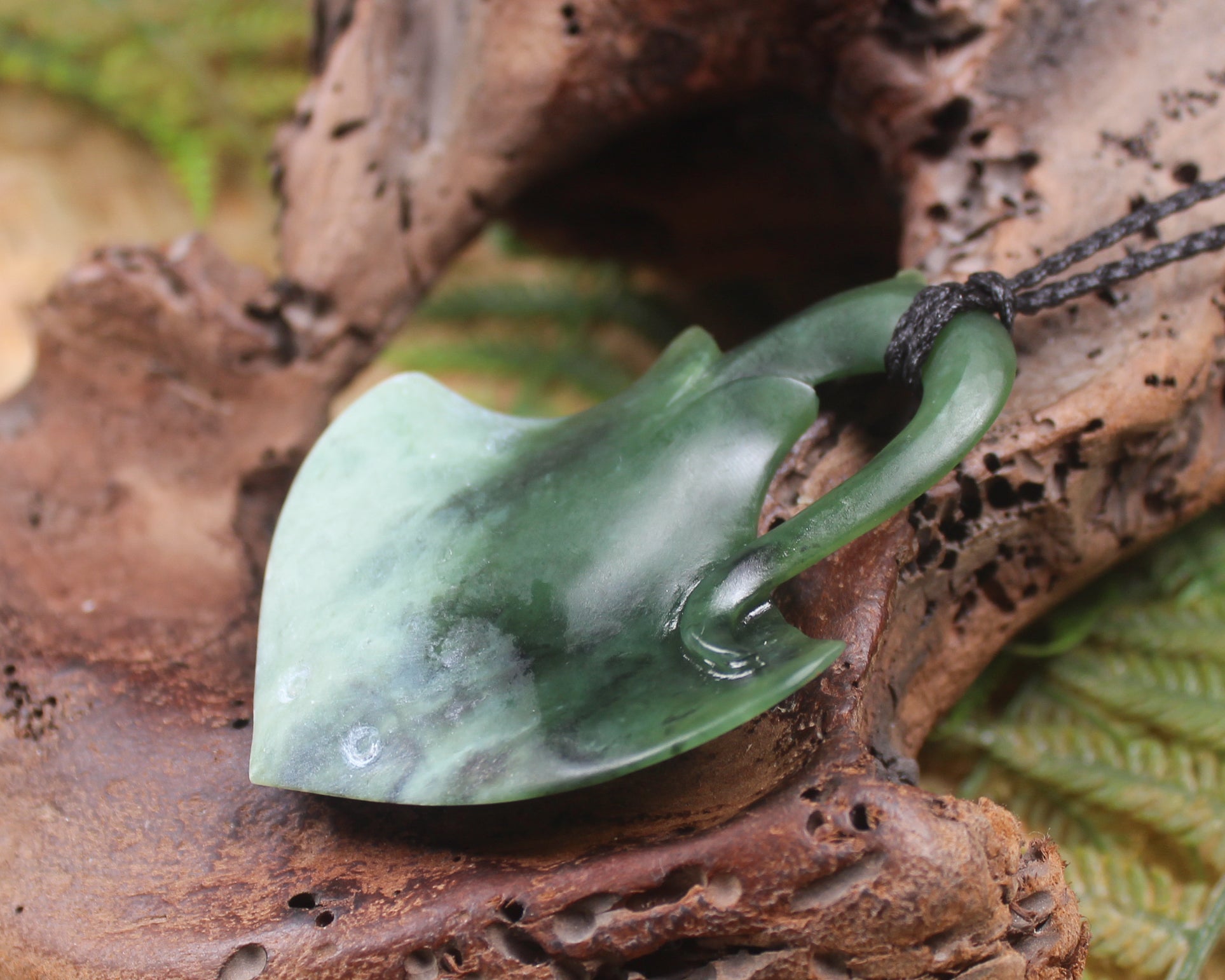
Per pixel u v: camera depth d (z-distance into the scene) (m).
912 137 0.27
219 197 0.45
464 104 0.28
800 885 0.22
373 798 0.23
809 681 0.23
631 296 0.36
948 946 0.22
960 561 0.25
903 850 0.22
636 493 0.24
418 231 0.29
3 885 0.24
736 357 0.25
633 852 0.23
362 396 0.25
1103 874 0.26
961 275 0.26
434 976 0.23
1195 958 0.25
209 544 0.27
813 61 0.28
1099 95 0.26
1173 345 0.25
